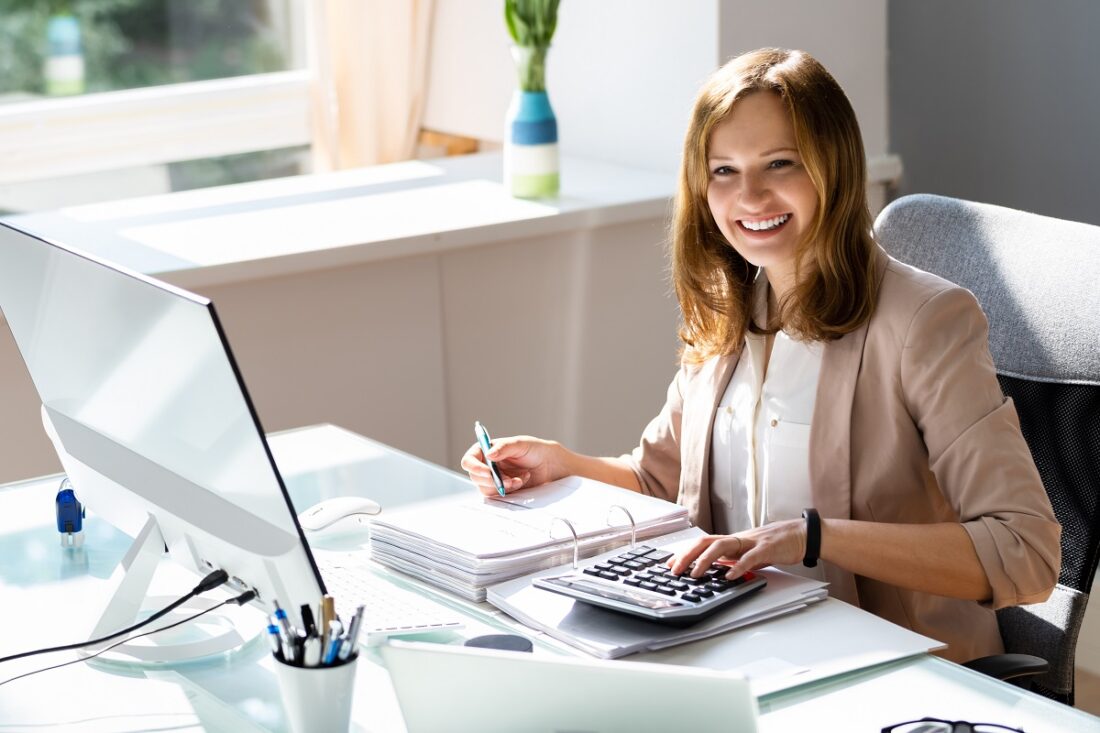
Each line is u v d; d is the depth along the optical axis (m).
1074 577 1.53
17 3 3.17
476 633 1.29
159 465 1.28
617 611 1.27
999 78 2.79
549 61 3.30
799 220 1.52
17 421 2.39
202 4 3.42
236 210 2.82
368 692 1.17
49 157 3.25
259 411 2.56
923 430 1.48
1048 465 1.57
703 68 2.88
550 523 1.47
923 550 1.38
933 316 1.47
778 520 1.58
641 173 3.05
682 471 1.70
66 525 1.57
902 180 3.04
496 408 2.83
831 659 1.20
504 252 2.75
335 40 3.45
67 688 1.21
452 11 3.48
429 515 1.51
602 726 0.93
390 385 2.70
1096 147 2.64
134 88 3.38
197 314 1.09
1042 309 1.59
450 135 3.61
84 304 1.28
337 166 3.53
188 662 1.26
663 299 2.94
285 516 1.12
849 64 2.97
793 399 1.58
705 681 0.89
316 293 2.57
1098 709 2.54
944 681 1.17
